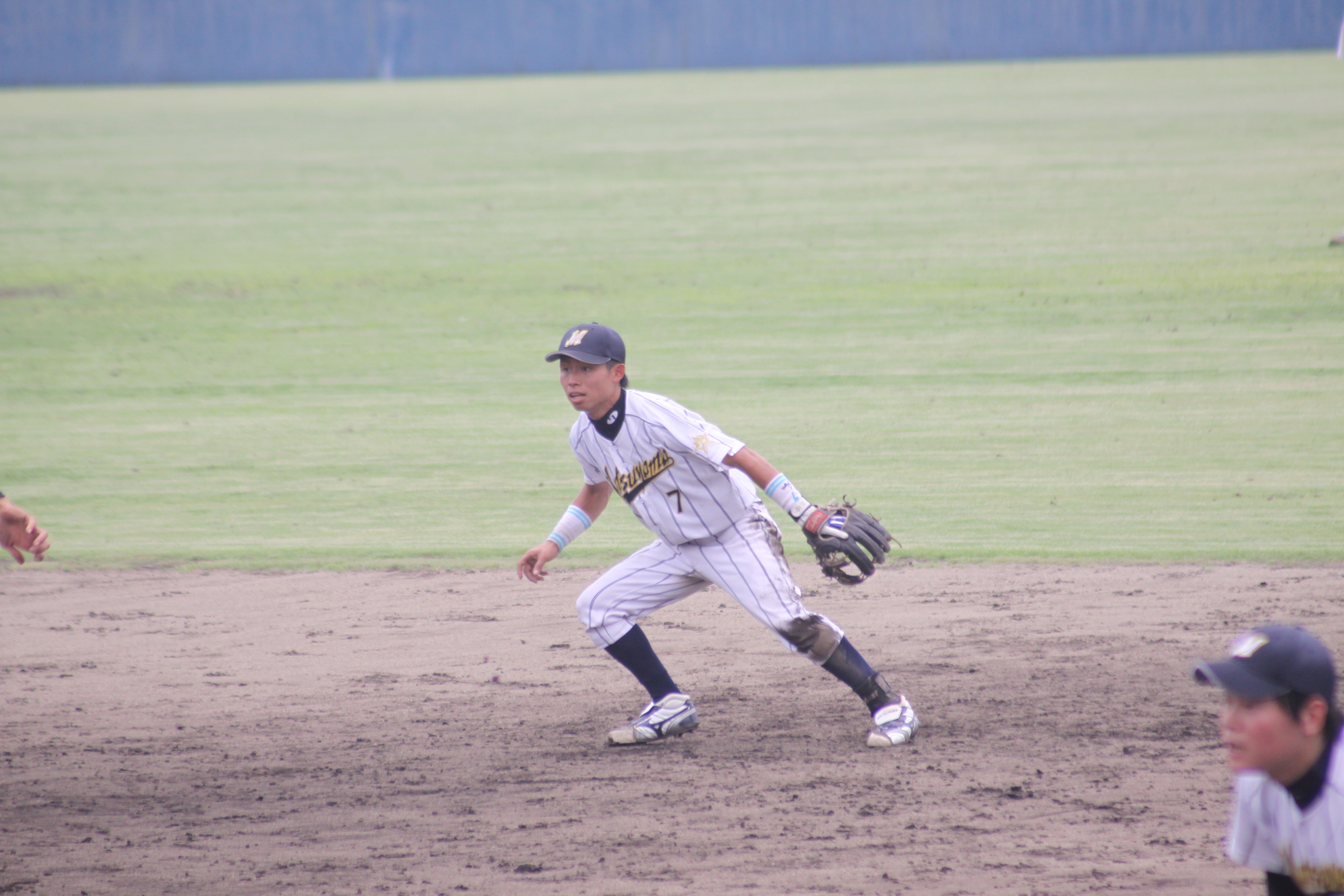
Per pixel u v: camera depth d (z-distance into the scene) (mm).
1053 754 17141
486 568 27406
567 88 182125
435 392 43188
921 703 19281
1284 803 9289
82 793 16859
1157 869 13789
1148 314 49062
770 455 34656
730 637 23031
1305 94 131000
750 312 53125
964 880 13664
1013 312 50812
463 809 16062
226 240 75250
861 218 74875
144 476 35125
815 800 15930
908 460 33812
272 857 14812
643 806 15961
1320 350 42781
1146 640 21688
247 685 21188
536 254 68562
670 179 93938
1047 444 34719
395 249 71125
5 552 29219
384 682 21188
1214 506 29203
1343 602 23109
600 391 16984
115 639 23641
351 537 29734
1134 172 86438
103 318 55938
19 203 91500
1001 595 24375
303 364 47594
